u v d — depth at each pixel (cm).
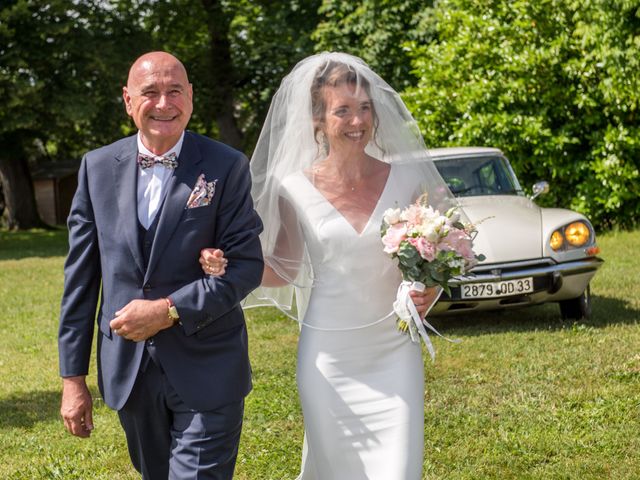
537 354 630
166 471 304
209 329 286
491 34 1348
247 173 297
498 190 829
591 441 457
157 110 281
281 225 358
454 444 464
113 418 554
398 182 351
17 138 2539
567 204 1388
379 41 1788
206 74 2516
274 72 2430
